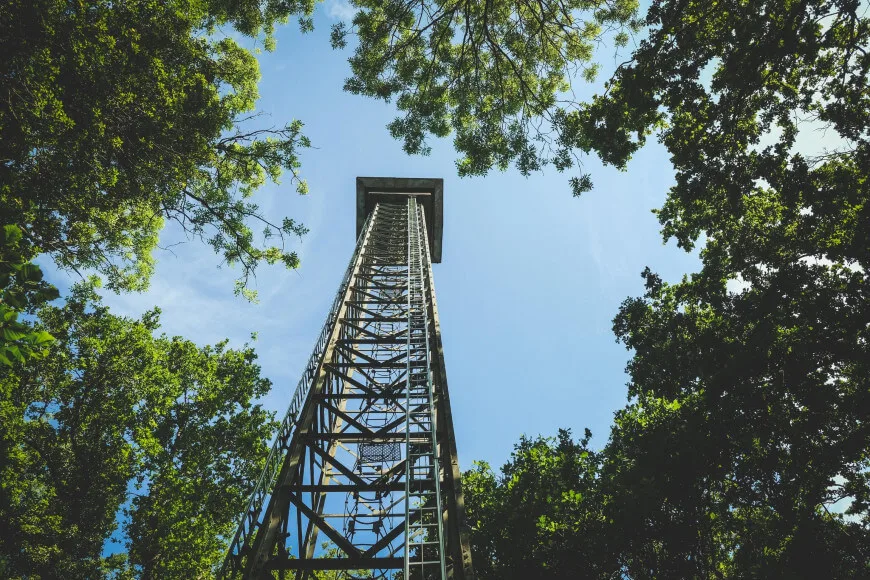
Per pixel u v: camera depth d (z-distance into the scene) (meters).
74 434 19.94
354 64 13.94
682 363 15.55
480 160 14.16
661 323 16.78
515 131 13.83
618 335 17.25
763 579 11.67
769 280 15.23
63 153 10.84
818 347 13.44
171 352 23.69
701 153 12.60
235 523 20.41
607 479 14.73
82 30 9.97
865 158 12.60
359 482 10.66
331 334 15.98
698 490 13.25
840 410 13.21
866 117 11.88
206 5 13.18
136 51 10.89
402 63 14.12
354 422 12.40
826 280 14.53
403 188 34.22
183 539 18.50
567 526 14.36
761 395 13.32
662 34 11.12
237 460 21.30
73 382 20.28
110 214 14.95
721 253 16.38
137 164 13.10
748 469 13.28
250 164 16.33
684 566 12.84
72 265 14.46
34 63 9.66
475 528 16.64
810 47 10.34
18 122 9.95
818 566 11.43
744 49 10.73
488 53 14.29
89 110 10.60
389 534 9.35
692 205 15.34
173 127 12.93
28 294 5.17
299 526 9.95
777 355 13.52
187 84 13.05
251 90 16.80
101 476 18.84
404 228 29.33
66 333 20.33
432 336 15.07
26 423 19.03
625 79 11.45
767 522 13.33
